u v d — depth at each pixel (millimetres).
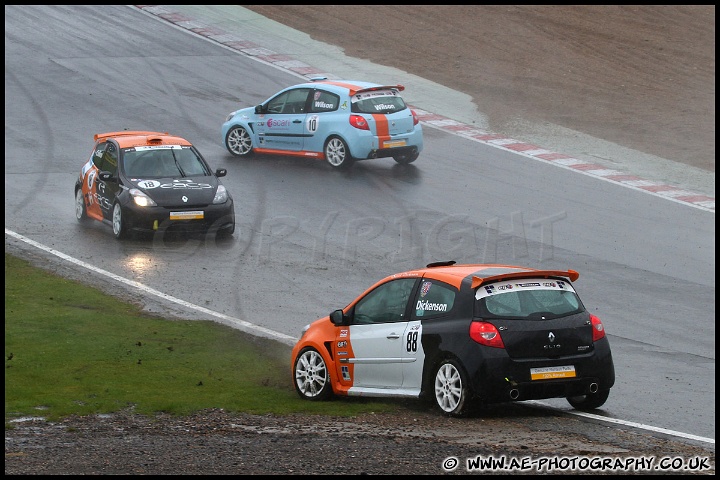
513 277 37812
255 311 56250
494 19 136500
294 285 61125
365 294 40906
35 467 29484
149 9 138375
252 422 36781
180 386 42062
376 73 119062
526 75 119562
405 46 127938
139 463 30109
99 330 50281
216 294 59000
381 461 30438
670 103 111562
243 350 48625
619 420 38406
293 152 89500
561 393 37062
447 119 105562
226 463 30125
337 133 86625
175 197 68562
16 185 80812
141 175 70375
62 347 46844
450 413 37094
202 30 130875
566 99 112562
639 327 54812
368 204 78812
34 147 90500
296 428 35719
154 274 62219
